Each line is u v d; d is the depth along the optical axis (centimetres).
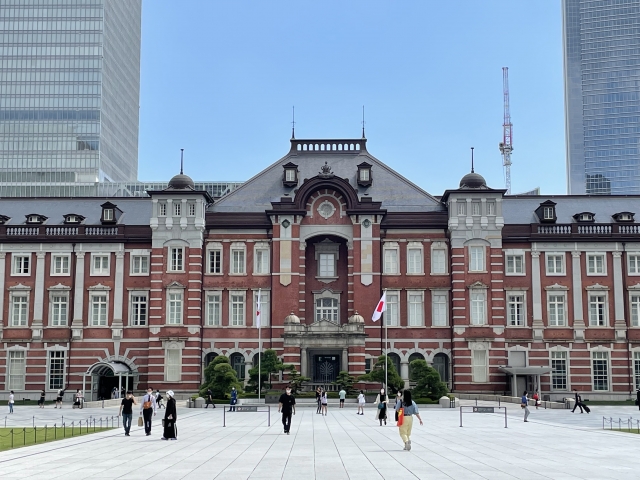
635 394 8225
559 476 2730
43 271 8506
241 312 8425
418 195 8794
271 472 2834
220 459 3219
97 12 18388
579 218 8556
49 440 4044
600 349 8294
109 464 3062
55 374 8406
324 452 3462
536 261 8425
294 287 8306
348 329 7931
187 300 8281
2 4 18400
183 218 8381
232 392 6725
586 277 8406
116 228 8538
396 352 8338
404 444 3644
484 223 8331
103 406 7425
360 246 8375
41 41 18362
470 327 8212
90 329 8412
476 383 8144
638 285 8362
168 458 3253
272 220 8419
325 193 8531
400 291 8438
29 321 8462
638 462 3123
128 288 8456
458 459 3216
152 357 8200
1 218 8631
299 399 7438
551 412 6700
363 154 9162
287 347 7919
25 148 18175
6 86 18250
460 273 8281
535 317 8344
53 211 8981
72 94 18212
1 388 8394
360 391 7038
